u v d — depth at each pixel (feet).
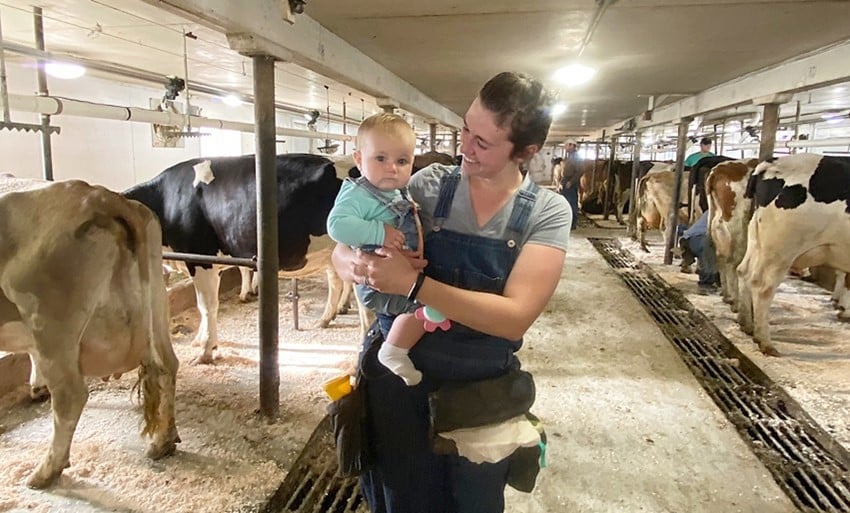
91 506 7.29
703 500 7.73
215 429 9.32
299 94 24.57
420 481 4.88
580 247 28.17
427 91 22.99
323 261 12.29
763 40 12.69
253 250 11.50
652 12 10.36
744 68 16.57
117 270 7.73
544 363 12.55
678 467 8.51
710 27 11.50
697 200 22.91
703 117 30.35
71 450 8.50
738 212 16.51
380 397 4.78
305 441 9.02
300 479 8.09
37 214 7.23
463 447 4.31
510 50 14.07
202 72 18.94
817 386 11.39
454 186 4.35
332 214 4.16
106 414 9.69
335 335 14.23
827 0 9.59
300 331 14.52
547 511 7.45
